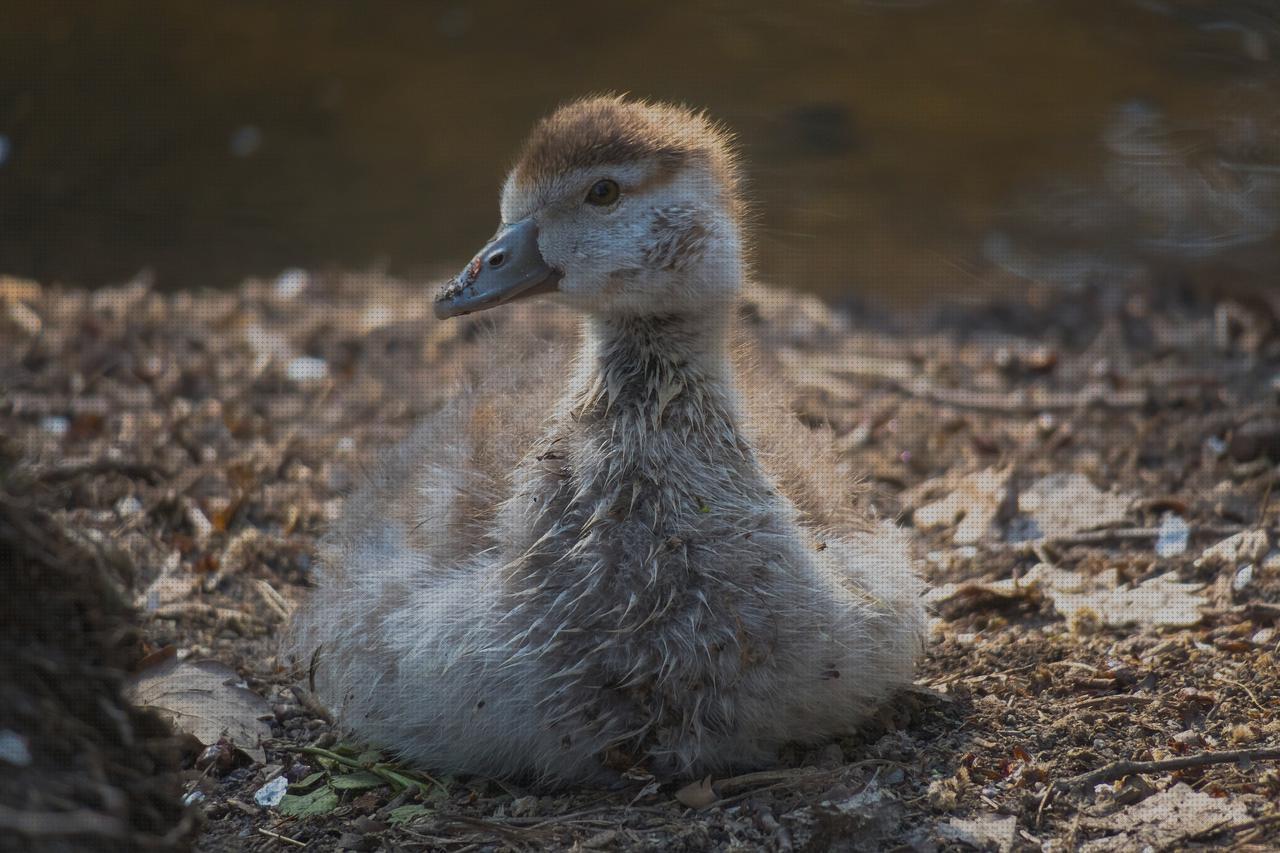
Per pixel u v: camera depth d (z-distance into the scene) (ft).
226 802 26.40
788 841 23.45
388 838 24.72
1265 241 61.41
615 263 27.17
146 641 32.19
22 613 19.49
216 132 73.20
